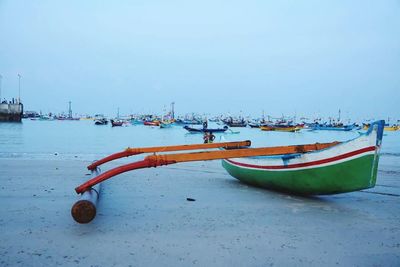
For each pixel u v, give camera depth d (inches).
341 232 198.7
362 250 172.7
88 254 161.0
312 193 277.7
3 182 325.7
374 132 230.1
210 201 269.6
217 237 187.0
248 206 254.7
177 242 178.2
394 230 203.8
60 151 757.9
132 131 2191.2
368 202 274.5
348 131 3097.9
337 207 256.1
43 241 175.5
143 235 187.5
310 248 174.1
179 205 254.7
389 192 318.3
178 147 347.3
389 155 778.2
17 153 675.4
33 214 220.4
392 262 159.3
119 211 233.8
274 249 171.8
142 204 255.3
